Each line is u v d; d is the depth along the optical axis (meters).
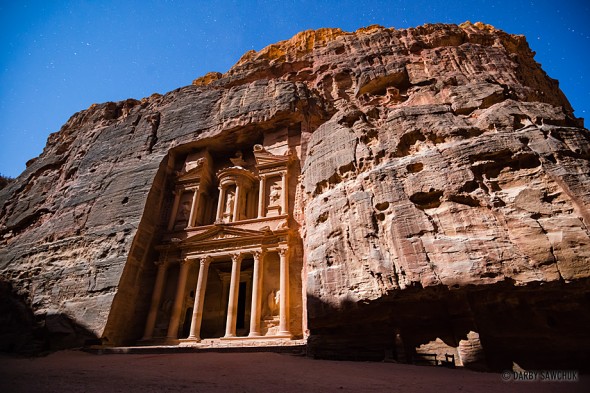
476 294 13.62
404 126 19.84
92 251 25.64
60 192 33.41
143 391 6.87
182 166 32.44
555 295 12.59
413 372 10.26
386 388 7.43
